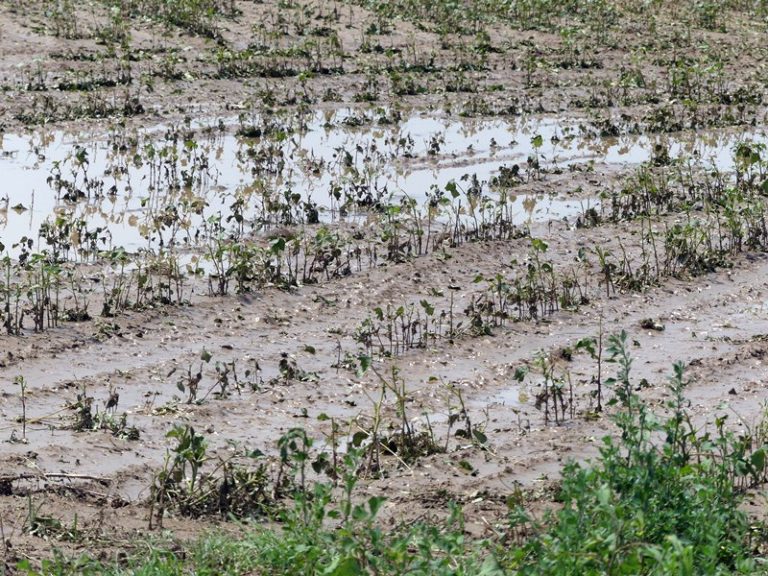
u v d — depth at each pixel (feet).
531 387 70.74
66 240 92.07
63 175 112.16
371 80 156.56
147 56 158.30
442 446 60.95
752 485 54.75
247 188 110.52
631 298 86.84
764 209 108.06
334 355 74.38
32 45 157.28
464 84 159.63
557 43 185.98
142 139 126.41
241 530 49.03
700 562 41.37
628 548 39.19
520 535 47.62
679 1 221.87
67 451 57.77
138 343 74.74
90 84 145.18
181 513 51.21
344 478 46.80
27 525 48.06
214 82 151.53
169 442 60.18
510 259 94.38
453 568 41.22
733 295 88.74
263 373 71.20
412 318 81.20
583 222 103.91
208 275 87.20
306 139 130.31
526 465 58.49
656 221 105.09
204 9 178.81
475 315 79.25
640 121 146.30
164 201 106.22
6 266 86.38
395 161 122.62
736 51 189.98
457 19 188.55
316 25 179.93
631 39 192.03
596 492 40.52
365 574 37.06
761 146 116.37
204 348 71.46
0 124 128.67
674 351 76.74
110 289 83.56
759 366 74.08
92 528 48.39
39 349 72.33
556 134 138.31
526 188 114.62
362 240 97.19
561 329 80.48
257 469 55.93
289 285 85.40
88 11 174.40
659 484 45.68
